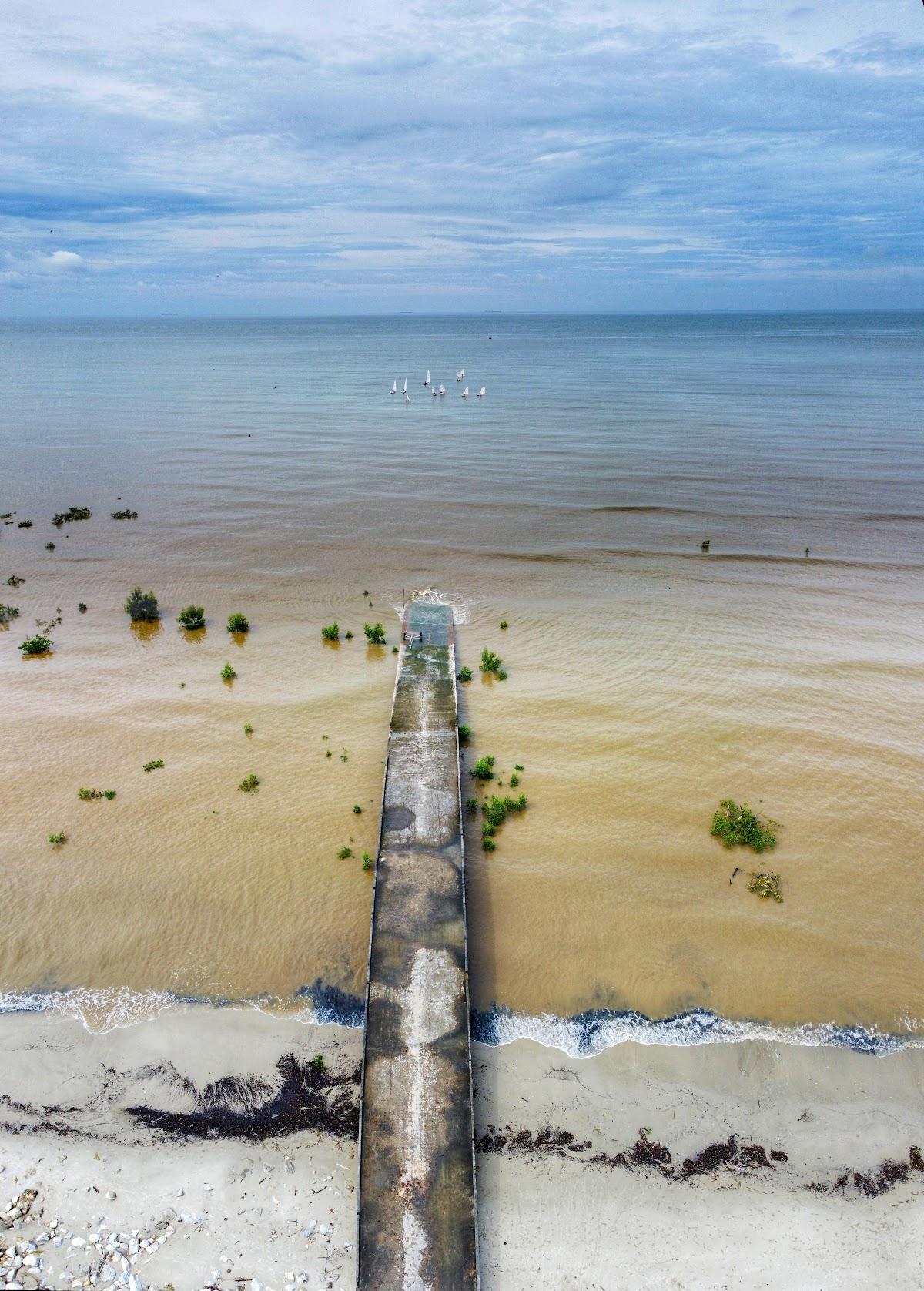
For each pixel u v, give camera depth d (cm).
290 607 4575
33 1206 1722
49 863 2617
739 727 3353
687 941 2381
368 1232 1605
